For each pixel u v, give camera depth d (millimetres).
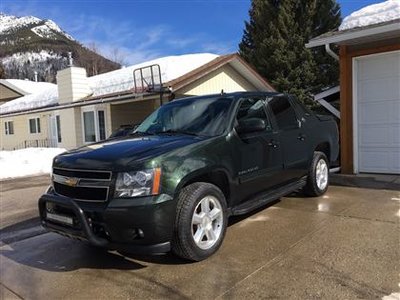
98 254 4887
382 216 5656
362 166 9305
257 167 5348
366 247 4516
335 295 3516
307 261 4234
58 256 4930
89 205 4129
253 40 30891
